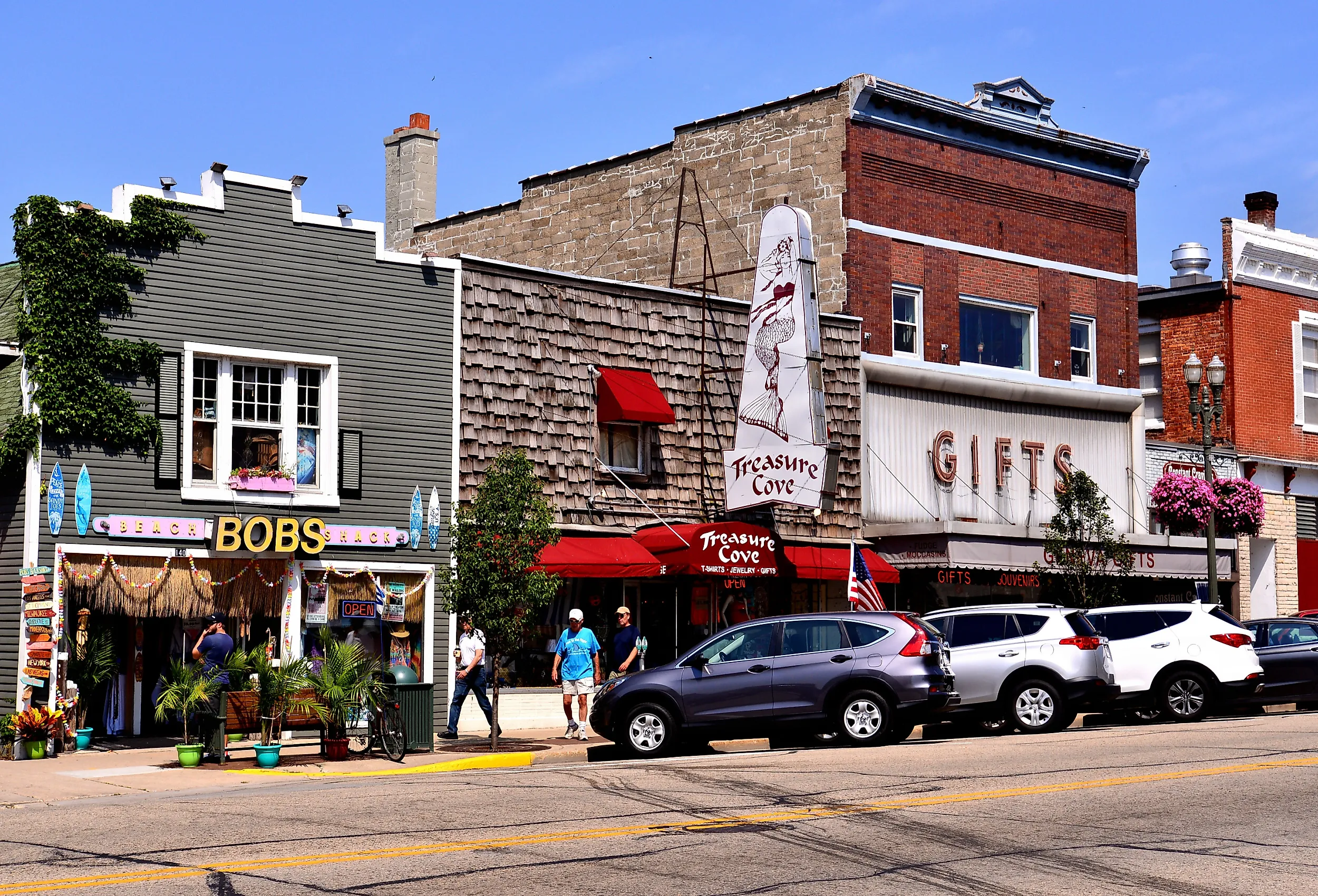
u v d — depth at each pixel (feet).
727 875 33.24
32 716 63.98
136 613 69.36
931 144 105.40
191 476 71.61
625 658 75.61
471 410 81.61
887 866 34.19
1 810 47.03
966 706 68.64
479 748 68.03
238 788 53.11
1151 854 35.37
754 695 63.46
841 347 99.14
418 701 66.49
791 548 92.89
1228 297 125.59
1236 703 73.92
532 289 85.56
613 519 87.61
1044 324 111.24
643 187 114.11
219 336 72.74
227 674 63.10
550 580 69.46
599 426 88.58
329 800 46.52
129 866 34.65
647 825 40.04
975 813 41.47
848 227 100.48
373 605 76.54
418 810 43.52
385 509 77.20
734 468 92.12
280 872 33.71
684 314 93.20
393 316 78.74
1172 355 128.88
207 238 72.84
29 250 68.28
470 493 81.00
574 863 34.71
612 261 115.65
